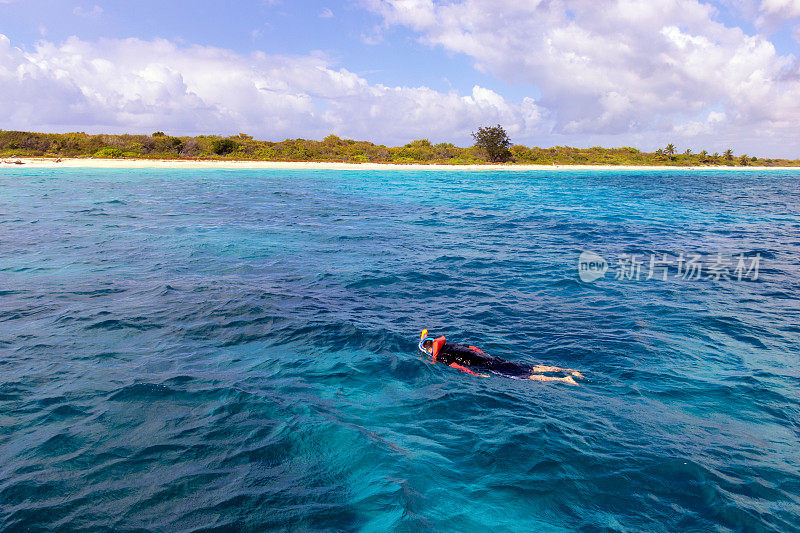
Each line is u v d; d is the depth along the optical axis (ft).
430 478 14.48
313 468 14.78
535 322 29.53
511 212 88.58
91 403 18.33
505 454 15.75
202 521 12.31
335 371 21.94
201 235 57.00
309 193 115.75
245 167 214.69
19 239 52.37
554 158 369.30
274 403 18.65
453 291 36.42
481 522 12.72
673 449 16.21
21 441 15.71
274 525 12.26
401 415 18.25
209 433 16.46
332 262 45.16
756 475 14.87
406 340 25.94
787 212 93.50
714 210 96.12
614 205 103.60
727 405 19.38
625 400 19.75
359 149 336.70
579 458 15.60
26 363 21.81
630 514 13.14
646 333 27.63
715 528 12.60
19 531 11.71
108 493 13.29
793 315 30.83
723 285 38.58
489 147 326.24
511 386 20.90
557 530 12.53
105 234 56.24
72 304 30.55
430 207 94.02
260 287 35.60
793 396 20.15
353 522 12.50
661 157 402.52
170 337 25.45
